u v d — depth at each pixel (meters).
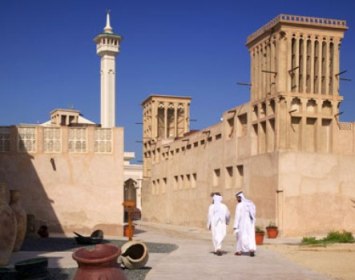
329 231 31.14
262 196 32.78
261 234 24.77
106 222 26.28
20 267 10.65
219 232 17.56
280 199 30.78
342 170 32.00
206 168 42.25
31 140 25.91
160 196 53.59
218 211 17.66
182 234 35.09
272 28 32.72
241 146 36.06
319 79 32.66
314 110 32.59
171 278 12.32
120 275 8.24
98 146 26.47
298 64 32.25
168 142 53.41
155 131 56.41
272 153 31.77
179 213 48.22
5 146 25.59
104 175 26.41
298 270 13.94
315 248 21.30
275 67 32.53
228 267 14.37
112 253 8.21
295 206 30.97
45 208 25.77
